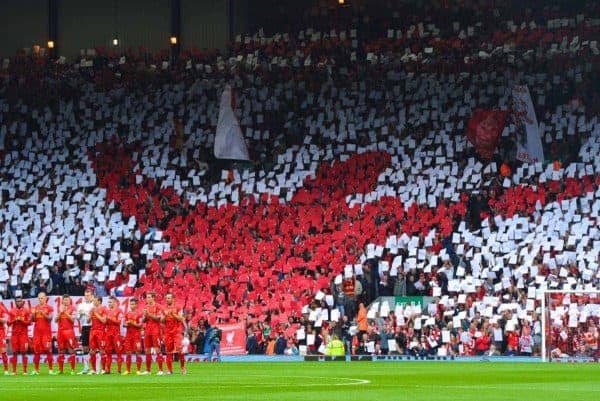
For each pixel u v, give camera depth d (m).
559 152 70.94
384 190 70.00
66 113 79.38
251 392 31.47
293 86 78.25
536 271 61.19
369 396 29.56
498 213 66.81
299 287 62.66
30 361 55.88
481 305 58.62
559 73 75.25
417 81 76.62
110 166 75.44
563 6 80.62
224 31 82.81
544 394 30.39
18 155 76.88
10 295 66.06
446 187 70.00
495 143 72.00
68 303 45.06
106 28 83.25
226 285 63.81
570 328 56.16
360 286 61.72
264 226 68.62
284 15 82.94
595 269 61.31
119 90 80.12
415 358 57.44
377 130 74.81
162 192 73.00
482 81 75.75
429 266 62.94
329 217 68.56
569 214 65.50
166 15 82.94
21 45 83.62
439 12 81.75
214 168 75.50
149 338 43.56
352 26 82.25
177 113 78.38
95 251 68.56
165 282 64.94
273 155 75.06
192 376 41.56
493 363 52.97
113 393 31.48
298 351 58.62
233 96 77.44
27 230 71.06
